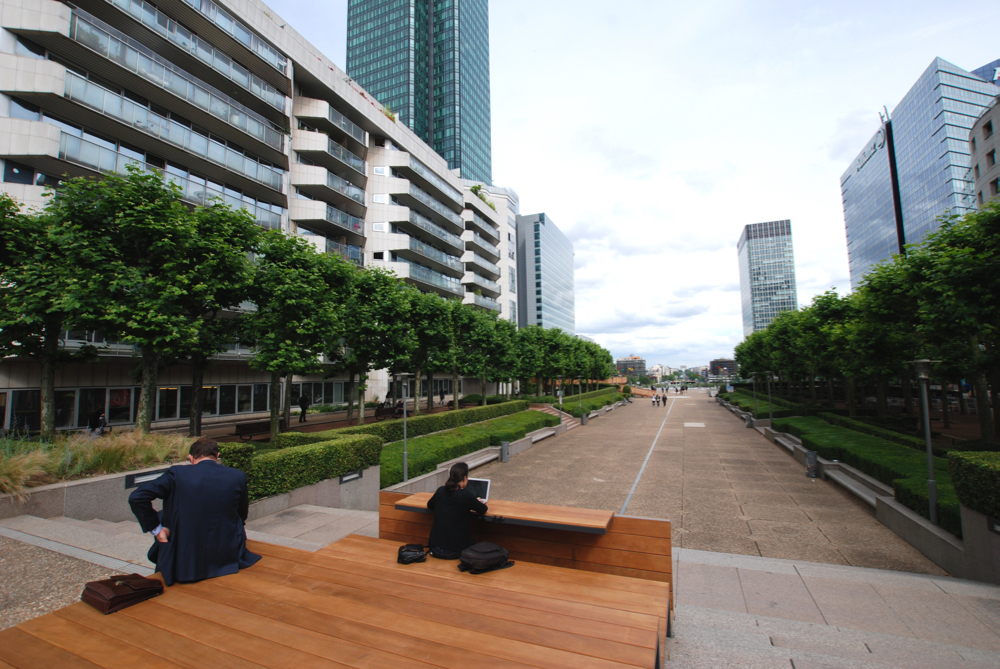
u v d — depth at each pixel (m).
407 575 3.46
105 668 2.13
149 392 12.13
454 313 25.83
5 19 17.09
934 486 8.06
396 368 23.16
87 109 18.38
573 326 153.75
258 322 14.51
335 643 2.41
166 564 3.11
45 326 11.81
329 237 33.81
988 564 6.06
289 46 29.08
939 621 4.89
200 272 12.43
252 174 25.66
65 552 4.98
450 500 4.04
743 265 176.88
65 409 19.23
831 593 5.68
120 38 20.30
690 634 3.95
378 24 105.00
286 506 8.57
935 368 13.93
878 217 90.44
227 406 26.34
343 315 18.19
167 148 21.45
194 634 2.46
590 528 4.10
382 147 39.84
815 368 25.92
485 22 120.75
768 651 3.55
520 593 3.16
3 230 11.55
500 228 66.19
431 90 106.00
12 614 3.60
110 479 7.55
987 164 43.00
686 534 9.61
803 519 10.38
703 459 18.78
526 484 14.84
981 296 11.48
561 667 2.22
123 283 10.84
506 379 34.56
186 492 3.22
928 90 72.69
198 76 24.20
